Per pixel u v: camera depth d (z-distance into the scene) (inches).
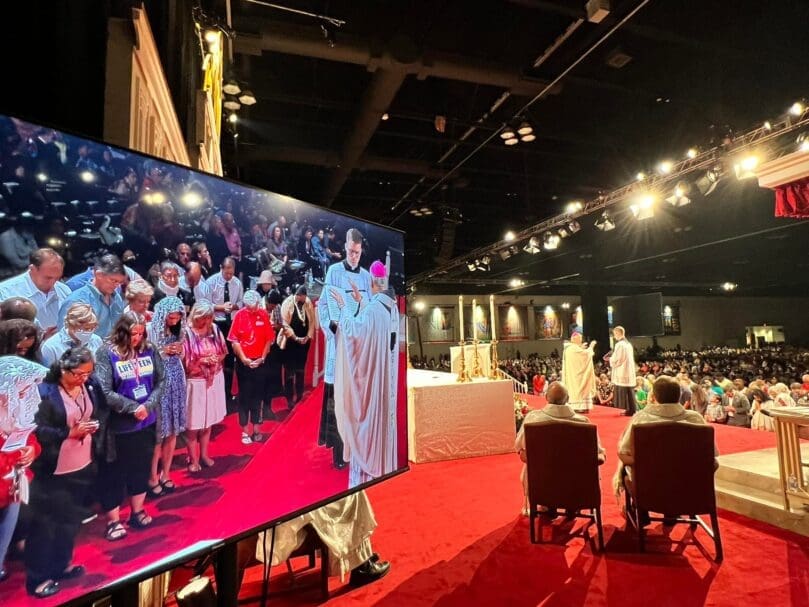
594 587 110.6
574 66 257.9
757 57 262.5
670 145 376.5
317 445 73.2
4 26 67.4
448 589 111.7
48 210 44.2
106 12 73.1
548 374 740.0
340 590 113.3
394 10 244.5
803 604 102.0
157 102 88.7
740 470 162.7
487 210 552.1
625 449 140.2
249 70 294.5
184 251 56.1
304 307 72.3
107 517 47.4
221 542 58.1
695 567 118.9
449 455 224.2
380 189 496.1
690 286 1031.6
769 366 748.6
